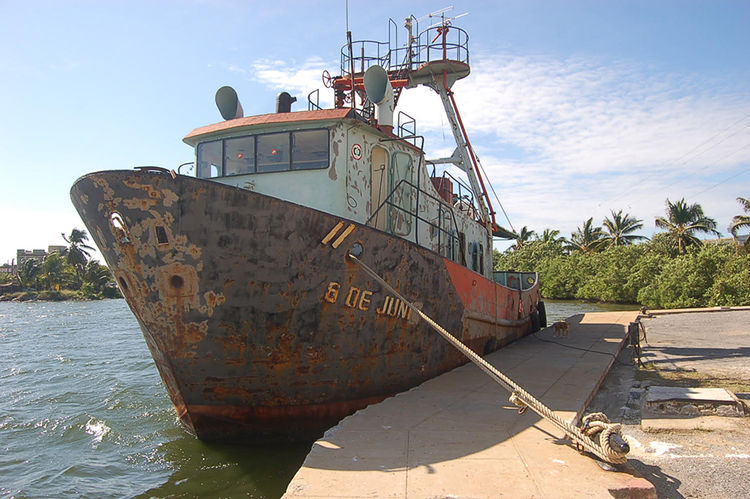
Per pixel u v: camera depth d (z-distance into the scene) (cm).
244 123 811
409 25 1390
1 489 650
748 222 2839
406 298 764
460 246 1188
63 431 890
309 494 419
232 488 602
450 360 902
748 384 856
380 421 607
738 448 558
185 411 704
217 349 643
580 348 1198
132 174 593
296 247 633
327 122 786
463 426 587
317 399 696
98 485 647
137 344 2139
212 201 602
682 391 715
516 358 1049
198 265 613
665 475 496
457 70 1368
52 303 7375
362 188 815
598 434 484
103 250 652
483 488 425
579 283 4300
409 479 445
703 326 1750
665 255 3631
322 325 671
